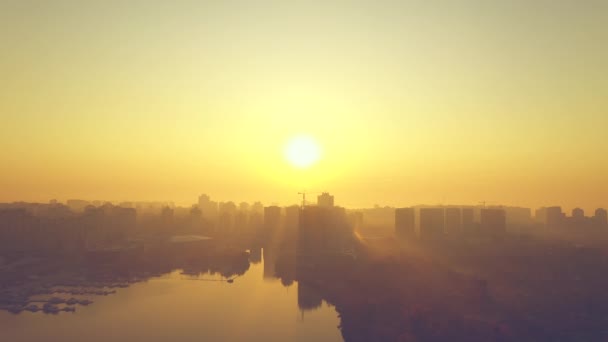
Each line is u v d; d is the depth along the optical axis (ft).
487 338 488.02
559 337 503.61
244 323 649.61
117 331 611.47
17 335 595.47
